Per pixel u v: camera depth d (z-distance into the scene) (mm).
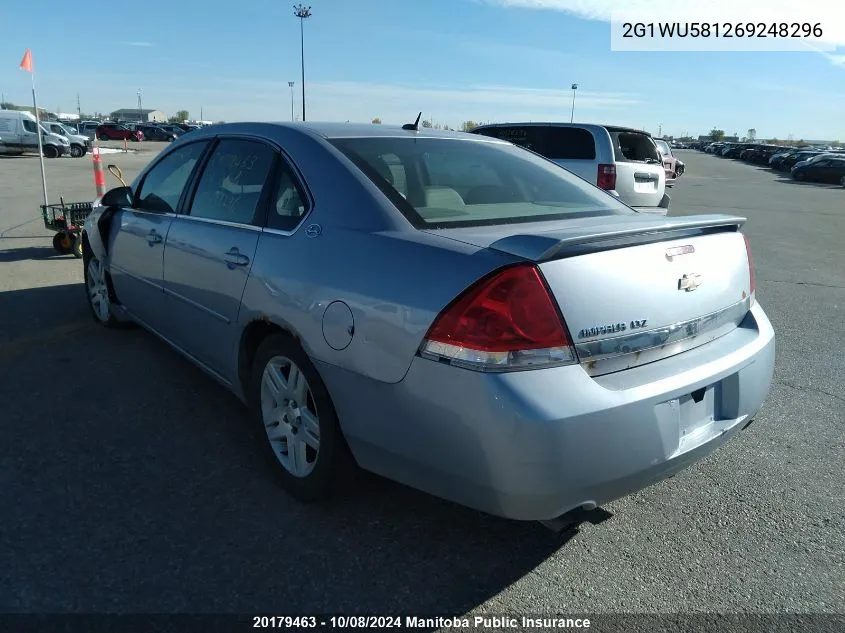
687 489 3266
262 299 2969
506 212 2949
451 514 2975
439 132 3686
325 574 2574
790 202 22203
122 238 4539
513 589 2533
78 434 3604
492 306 2164
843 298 7535
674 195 23531
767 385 2887
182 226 3766
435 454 2311
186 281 3666
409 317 2332
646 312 2387
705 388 2559
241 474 3258
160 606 2373
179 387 4242
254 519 2898
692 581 2600
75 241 8023
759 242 12211
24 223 10742
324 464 2775
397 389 2369
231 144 3652
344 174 2891
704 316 2637
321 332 2637
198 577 2527
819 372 4965
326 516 2934
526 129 10117
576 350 2209
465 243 2402
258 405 3195
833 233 14016
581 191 3500
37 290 6586
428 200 2852
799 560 2740
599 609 2441
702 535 2896
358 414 2545
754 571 2668
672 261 2516
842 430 3951
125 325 5293
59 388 4184
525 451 2107
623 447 2230
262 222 3156
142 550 2666
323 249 2740
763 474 3418
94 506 2953
